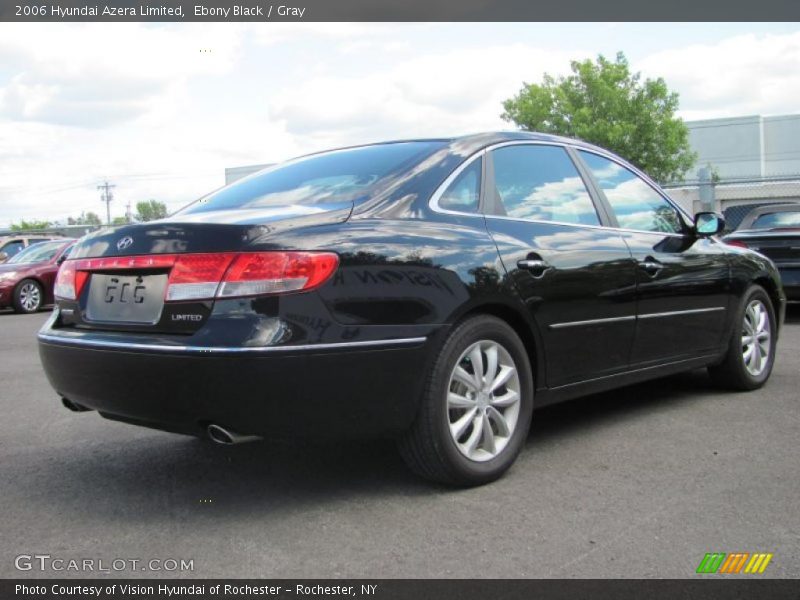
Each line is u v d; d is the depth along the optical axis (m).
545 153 4.16
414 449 3.29
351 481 3.55
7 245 18.27
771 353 5.53
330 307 2.94
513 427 3.57
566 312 3.81
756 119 60.06
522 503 3.23
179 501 3.34
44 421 4.93
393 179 3.45
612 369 4.17
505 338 3.51
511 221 3.72
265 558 2.74
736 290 5.14
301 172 3.90
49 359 3.36
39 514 3.21
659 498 3.27
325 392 2.94
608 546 2.80
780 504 3.19
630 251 4.27
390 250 3.14
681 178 38.09
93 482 3.62
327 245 2.98
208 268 2.93
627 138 35.28
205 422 2.93
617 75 36.00
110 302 3.23
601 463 3.76
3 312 15.31
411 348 3.13
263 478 3.63
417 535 2.92
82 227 22.55
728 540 2.84
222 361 2.81
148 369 2.93
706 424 4.48
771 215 9.90
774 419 4.57
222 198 3.87
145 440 4.40
